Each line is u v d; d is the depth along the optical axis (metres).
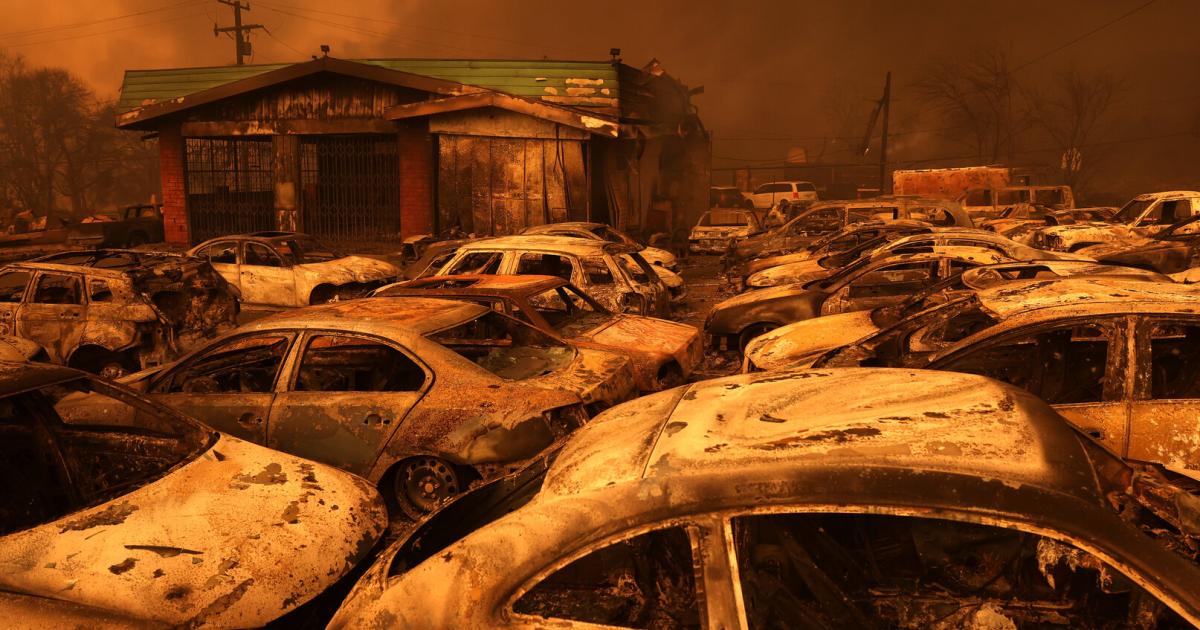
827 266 12.12
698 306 14.55
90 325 9.05
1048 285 5.05
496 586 2.41
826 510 2.28
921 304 7.14
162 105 22.80
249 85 22.20
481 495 3.14
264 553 3.45
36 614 3.02
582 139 20.53
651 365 6.62
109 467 4.43
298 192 22.91
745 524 2.43
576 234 15.50
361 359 5.90
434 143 21.33
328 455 5.10
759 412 2.79
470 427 4.87
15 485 4.23
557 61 22.14
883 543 2.64
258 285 13.24
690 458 2.50
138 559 3.33
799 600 2.46
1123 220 19.64
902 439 2.45
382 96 21.97
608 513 2.41
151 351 9.16
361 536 3.79
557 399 4.95
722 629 2.23
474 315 5.89
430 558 2.55
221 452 4.20
